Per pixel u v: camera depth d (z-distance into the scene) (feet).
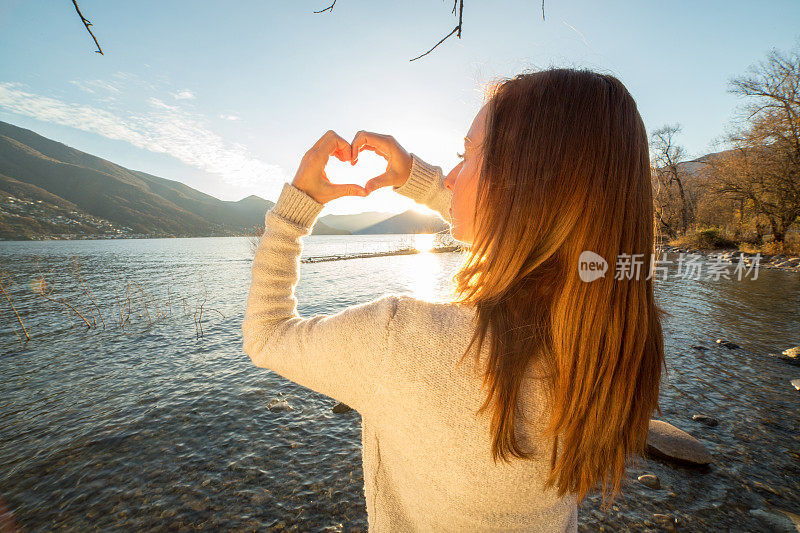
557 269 1.81
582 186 1.73
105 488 11.16
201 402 16.89
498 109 2.00
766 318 29.01
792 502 9.88
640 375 1.96
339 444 13.26
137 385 19.10
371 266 81.15
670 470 11.27
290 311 2.29
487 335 1.80
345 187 2.56
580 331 1.73
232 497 10.63
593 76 1.96
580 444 1.84
